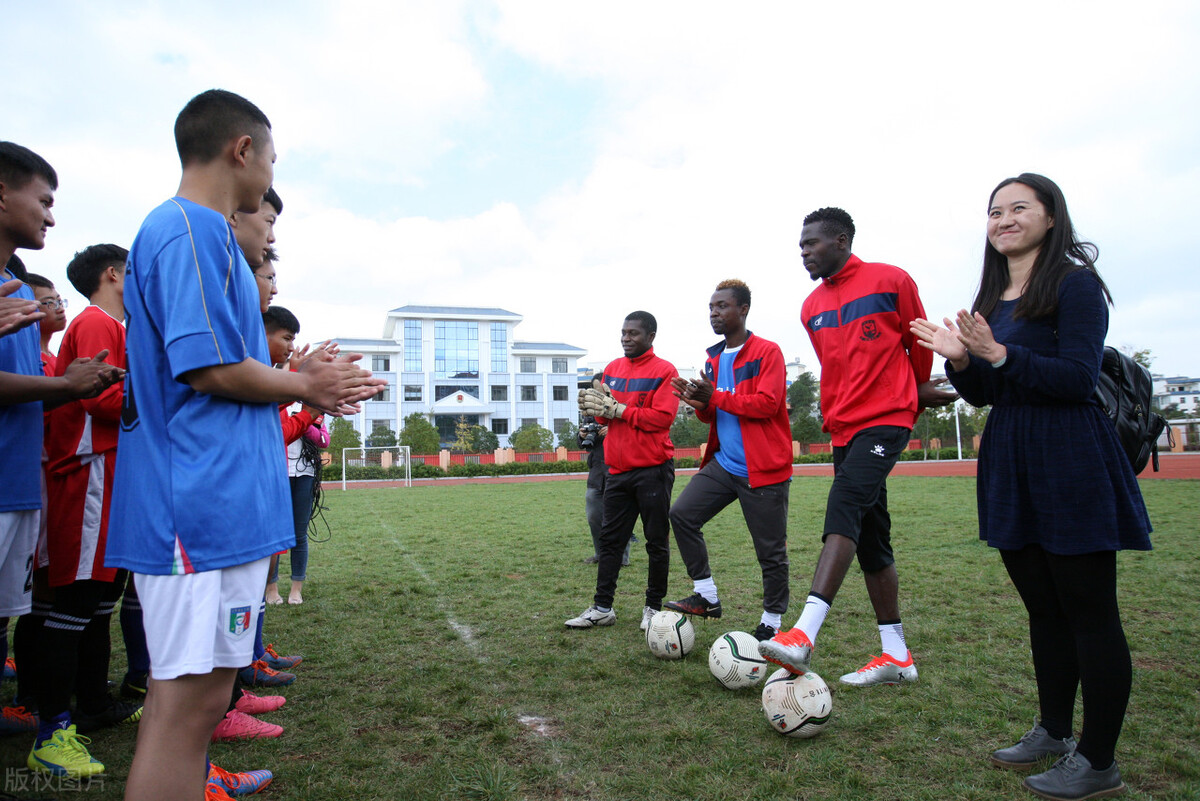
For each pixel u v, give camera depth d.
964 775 2.29
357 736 2.70
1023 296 2.31
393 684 3.28
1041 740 2.36
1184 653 3.47
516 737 2.65
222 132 1.70
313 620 4.53
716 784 2.24
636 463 4.09
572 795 2.20
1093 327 2.15
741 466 3.81
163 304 1.53
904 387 3.06
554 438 51.56
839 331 3.24
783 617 4.38
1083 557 2.12
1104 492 2.10
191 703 1.51
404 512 12.23
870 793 2.18
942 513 9.83
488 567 6.43
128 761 2.50
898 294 3.12
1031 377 2.12
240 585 1.57
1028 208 2.33
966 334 2.16
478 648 3.85
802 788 2.21
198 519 1.50
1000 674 3.26
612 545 4.29
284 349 3.82
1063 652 2.35
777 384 3.73
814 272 3.31
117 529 1.58
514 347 53.66
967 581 5.25
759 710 2.90
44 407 2.51
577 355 54.44
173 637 1.49
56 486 2.47
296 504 4.98
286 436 4.06
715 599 3.97
